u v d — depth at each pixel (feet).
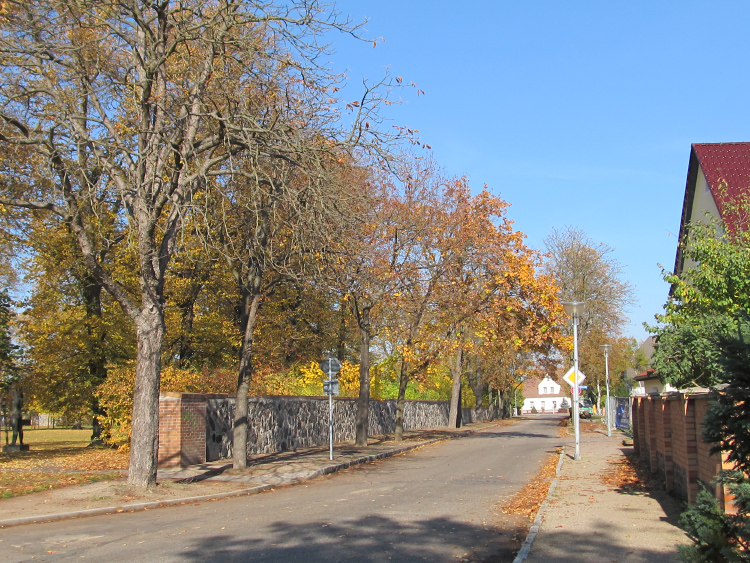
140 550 27.25
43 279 83.71
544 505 37.11
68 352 85.35
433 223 94.58
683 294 49.26
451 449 92.27
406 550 27.35
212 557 25.84
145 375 45.60
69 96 46.24
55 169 46.14
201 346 96.53
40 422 235.20
